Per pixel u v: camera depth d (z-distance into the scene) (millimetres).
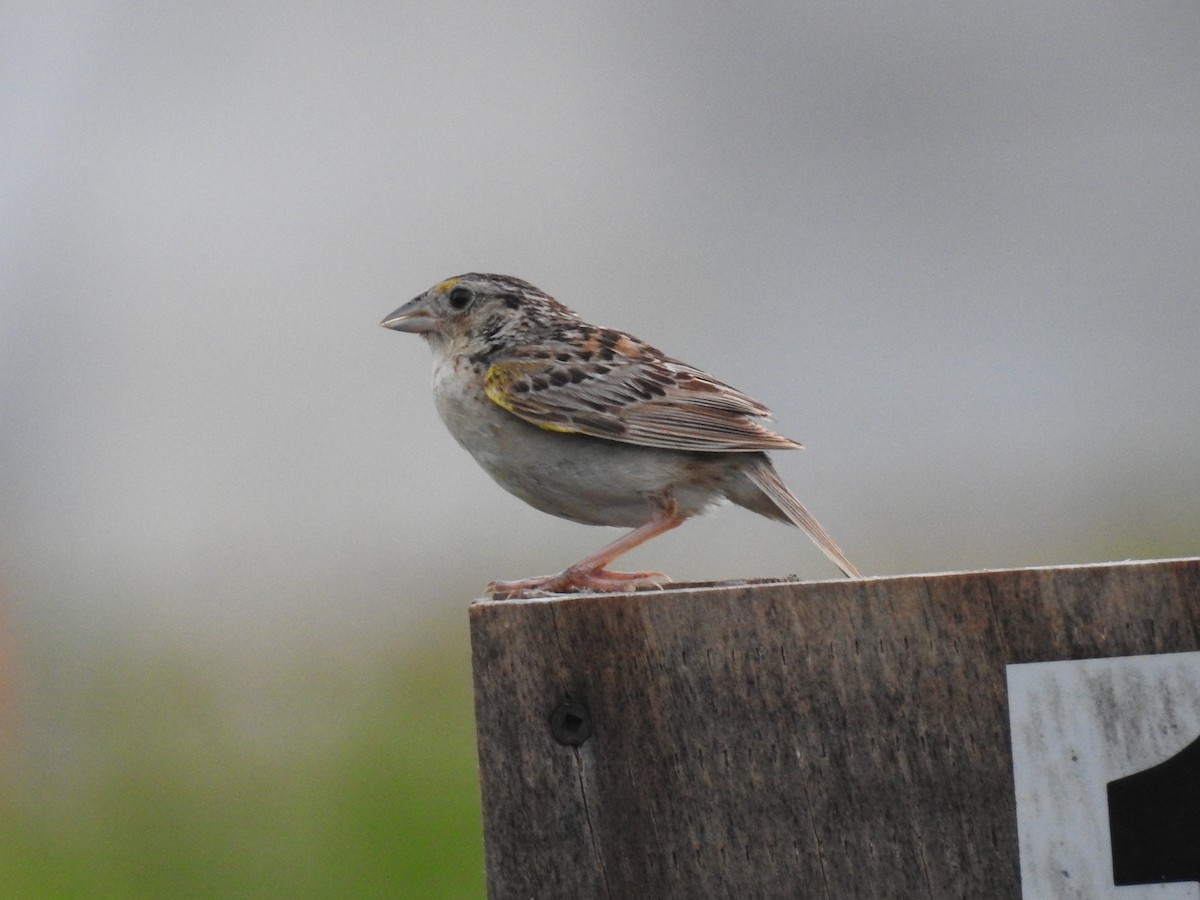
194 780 11953
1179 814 5406
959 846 5418
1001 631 5438
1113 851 5410
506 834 5445
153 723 13539
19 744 13070
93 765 12500
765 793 5434
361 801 11273
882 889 5418
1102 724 5426
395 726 12883
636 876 5434
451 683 14070
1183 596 5426
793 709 5441
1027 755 5426
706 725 5441
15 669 14922
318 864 10562
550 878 5441
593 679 5453
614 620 5457
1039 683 5434
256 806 11281
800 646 5445
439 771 11680
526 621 5457
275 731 13062
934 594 5441
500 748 5449
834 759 5434
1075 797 5418
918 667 5438
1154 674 5422
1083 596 5438
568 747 5457
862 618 5445
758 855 5426
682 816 5434
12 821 11359
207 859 10633
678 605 5457
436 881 10133
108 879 10523
